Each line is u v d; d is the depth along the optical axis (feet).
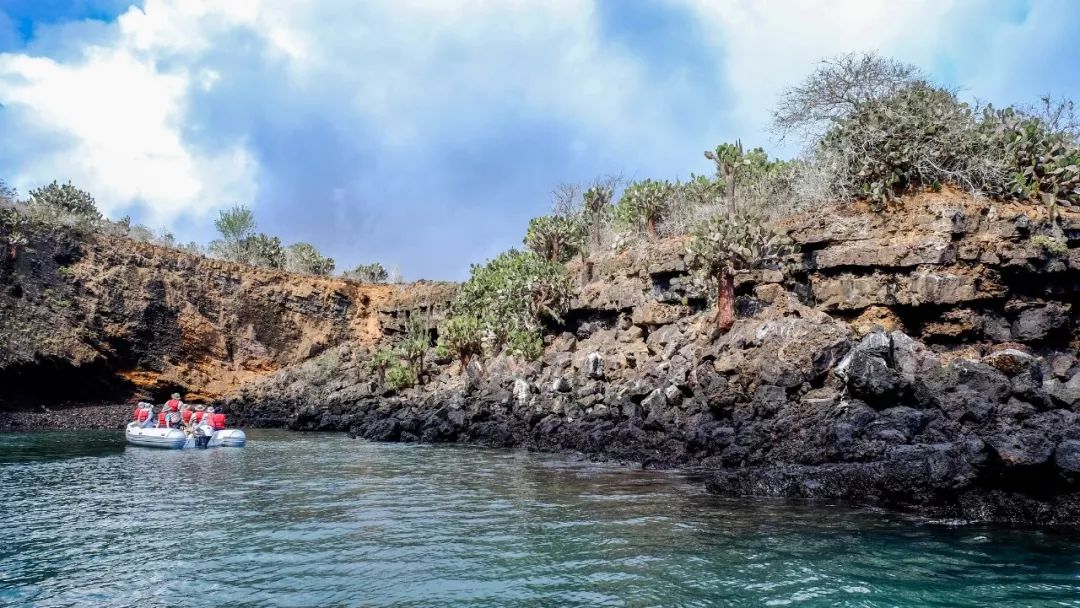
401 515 38.91
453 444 83.05
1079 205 64.80
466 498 44.27
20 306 129.08
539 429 75.92
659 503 41.39
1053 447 34.09
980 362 48.96
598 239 124.36
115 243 148.97
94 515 39.47
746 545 30.91
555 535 33.60
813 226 70.59
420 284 172.86
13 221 134.21
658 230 107.24
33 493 47.32
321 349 167.84
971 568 27.12
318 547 31.81
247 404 134.92
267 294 165.89
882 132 69.87
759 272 73.77
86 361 132.36
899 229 65.57
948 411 46.16
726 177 92.89
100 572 28.09
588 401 73.92
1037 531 32.83
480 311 124.06
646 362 73.92
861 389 49.03
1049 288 59.98
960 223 62.34
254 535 34.27
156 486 50.37
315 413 114.73
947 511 36.32
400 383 116.26
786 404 54.60
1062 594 24.06
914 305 61.62
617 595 24.73
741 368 58.95
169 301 151.53
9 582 26.86
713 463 55.42
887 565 27.61
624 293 93.56
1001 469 34.88
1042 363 51.31
